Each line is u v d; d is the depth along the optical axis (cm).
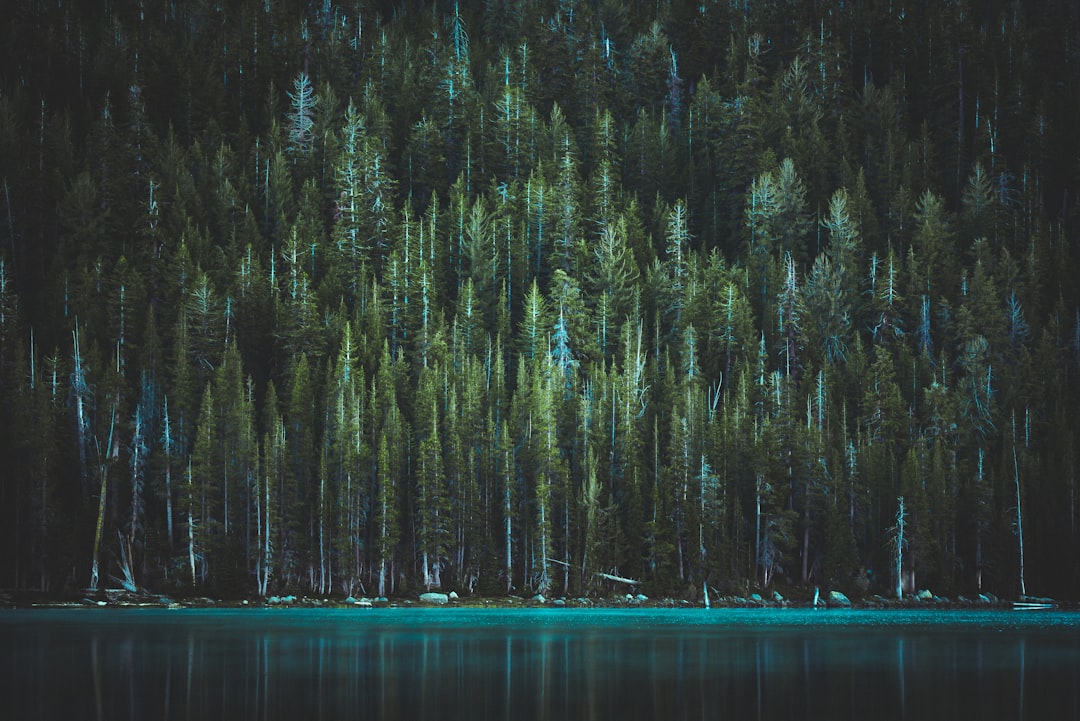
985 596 12094
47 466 10388
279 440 11206
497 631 7600
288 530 11169
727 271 16788
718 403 14362
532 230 17425
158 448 11544
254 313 14038
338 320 14150
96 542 10381
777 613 10356
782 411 12575
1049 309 17225
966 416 13788
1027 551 12388
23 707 3925
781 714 3841
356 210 16450
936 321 16338
